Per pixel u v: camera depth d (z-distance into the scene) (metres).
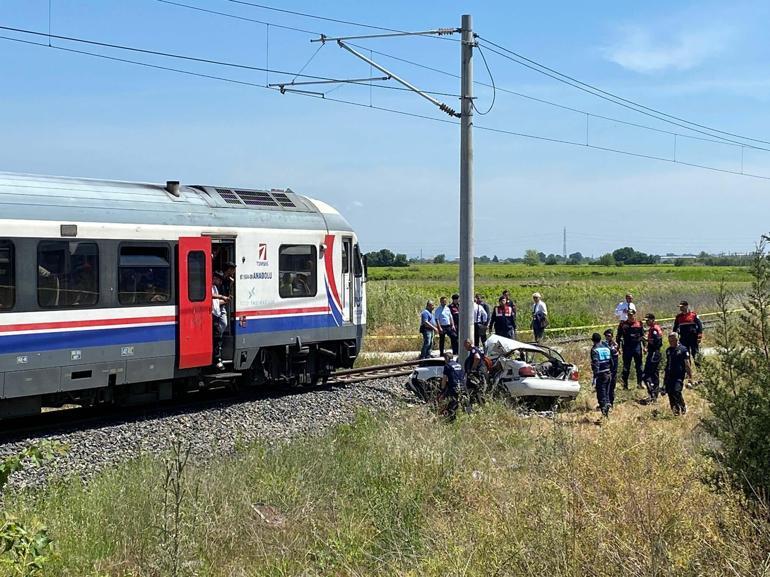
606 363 16.86
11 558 6.25
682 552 6.77
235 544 8.56
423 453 11.05
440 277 88.44
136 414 15.26
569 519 7.35
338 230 19.09
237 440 12.95
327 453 11.88
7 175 13.63
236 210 16.91
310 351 18.72
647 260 155.12
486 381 16.73
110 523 8.75
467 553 7.34
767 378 7.82
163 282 15.30
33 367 13.36
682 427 14.77
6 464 6.34
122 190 15.17
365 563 8.05
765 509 7.09
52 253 13.65
